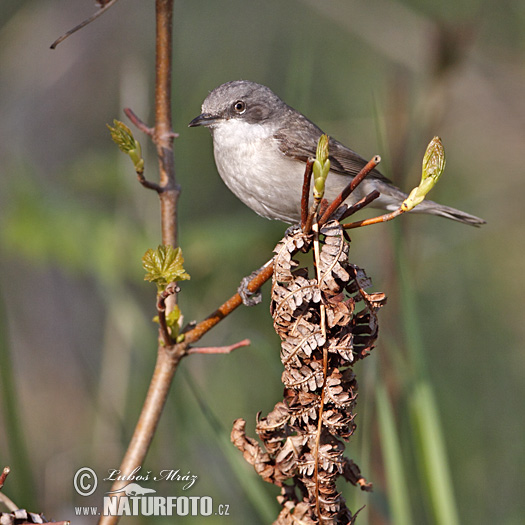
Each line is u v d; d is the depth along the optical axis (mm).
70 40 16047
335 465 5570
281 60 16266
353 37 15922
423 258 13953
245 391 11953
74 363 14133
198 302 11258
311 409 5551
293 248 5594
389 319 9227
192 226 10320
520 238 15680
